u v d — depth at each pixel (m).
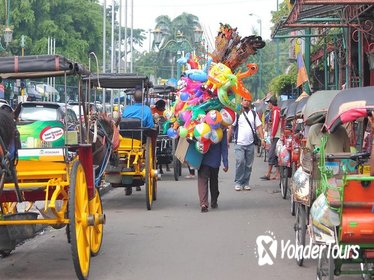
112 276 7.46
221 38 11.93
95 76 10.77
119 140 11.25
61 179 7.25
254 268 7.79
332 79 23.73
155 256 8.49
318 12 15.55
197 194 14.91
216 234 9.95
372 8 15.35
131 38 29.55
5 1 42.97
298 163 10.63
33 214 7.18
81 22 53.09
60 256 8.60
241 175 15.29
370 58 17.67
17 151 7.02
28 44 46.97
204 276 7.43
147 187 12.35
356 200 5.69
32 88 34.31
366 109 6.64
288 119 13.99
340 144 8.68
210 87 11.48
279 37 20.27
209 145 11.80
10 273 7.66
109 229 10.48
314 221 6.34
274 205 12.98
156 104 18.38
